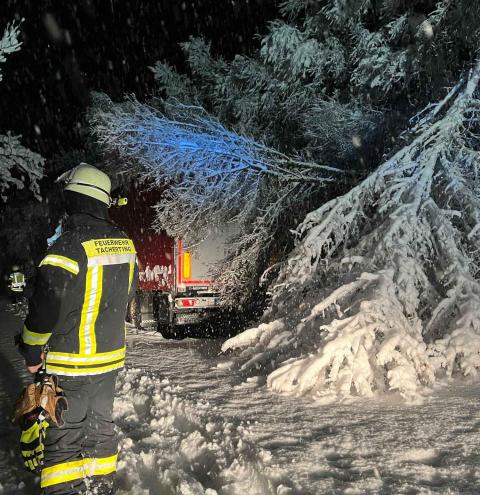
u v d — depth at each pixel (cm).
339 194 1130
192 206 1077
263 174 1096
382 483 380
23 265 2462
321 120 1093
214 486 399
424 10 1052
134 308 1345
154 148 1034
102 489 343
